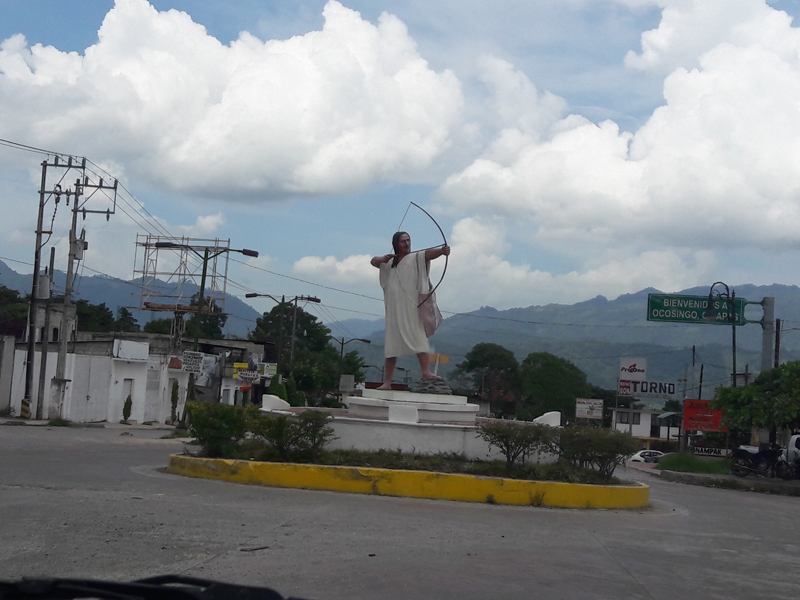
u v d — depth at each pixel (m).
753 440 37.72
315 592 6.83
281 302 59.62
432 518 11.65
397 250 19.08
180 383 49.06
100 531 8.79
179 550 8.10
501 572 8.22
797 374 27.39
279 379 53.16
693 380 61.84
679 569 9.19
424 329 19.00
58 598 3.43
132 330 78.31
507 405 74.12
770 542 12.16
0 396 37.56
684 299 30.98
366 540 9.42
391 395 18.11
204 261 49.19
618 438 15.91
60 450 19.78
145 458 19.22
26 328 45.97
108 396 41.09
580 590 7.71
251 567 7.57
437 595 7.07
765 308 29.95
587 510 14.33
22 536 8.29
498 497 14.23
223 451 15.91
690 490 23.52
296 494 13.30
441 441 16.45
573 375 72.44
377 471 14.24
